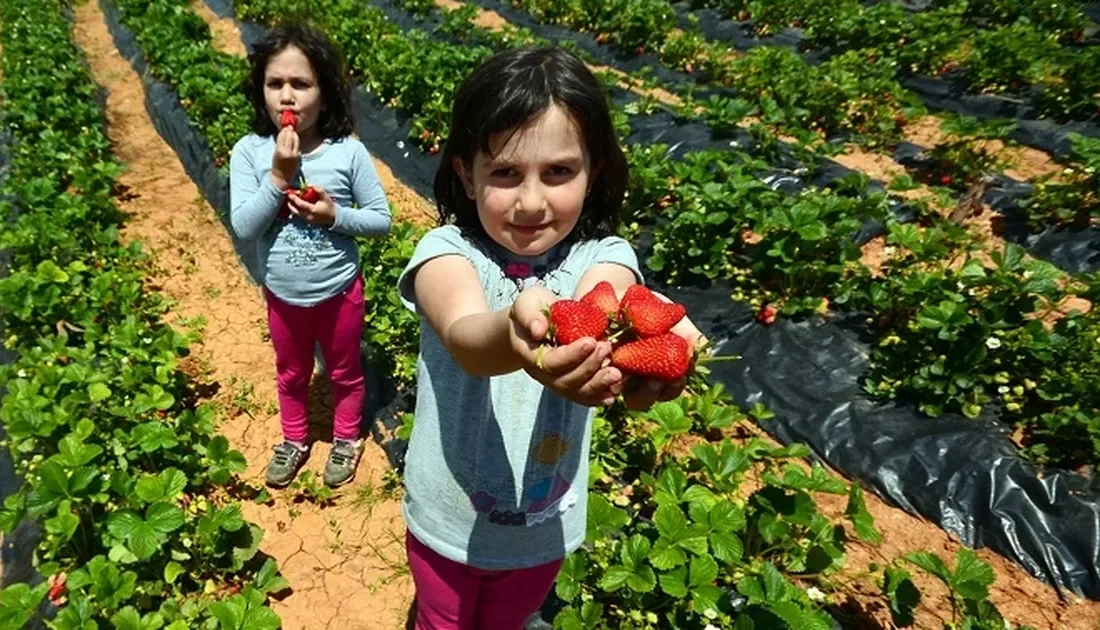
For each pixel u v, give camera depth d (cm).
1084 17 993
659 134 791
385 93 934
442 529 212
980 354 438
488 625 253
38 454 399
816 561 328
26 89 923
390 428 454
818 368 495
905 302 491
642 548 308
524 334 131
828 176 703
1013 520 386
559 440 200
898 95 823
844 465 438
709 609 291
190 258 670
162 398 412
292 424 413
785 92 836
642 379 133
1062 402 422
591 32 1207
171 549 350
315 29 318
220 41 1349
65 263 611
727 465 356
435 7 1340
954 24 998
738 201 565
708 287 573
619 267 188
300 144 332
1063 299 541
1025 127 798
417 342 478
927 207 641
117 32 1388
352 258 355
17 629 308
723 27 1220
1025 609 354
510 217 169
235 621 308
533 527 211
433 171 808
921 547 388
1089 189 604
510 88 157
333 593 368
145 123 1010
